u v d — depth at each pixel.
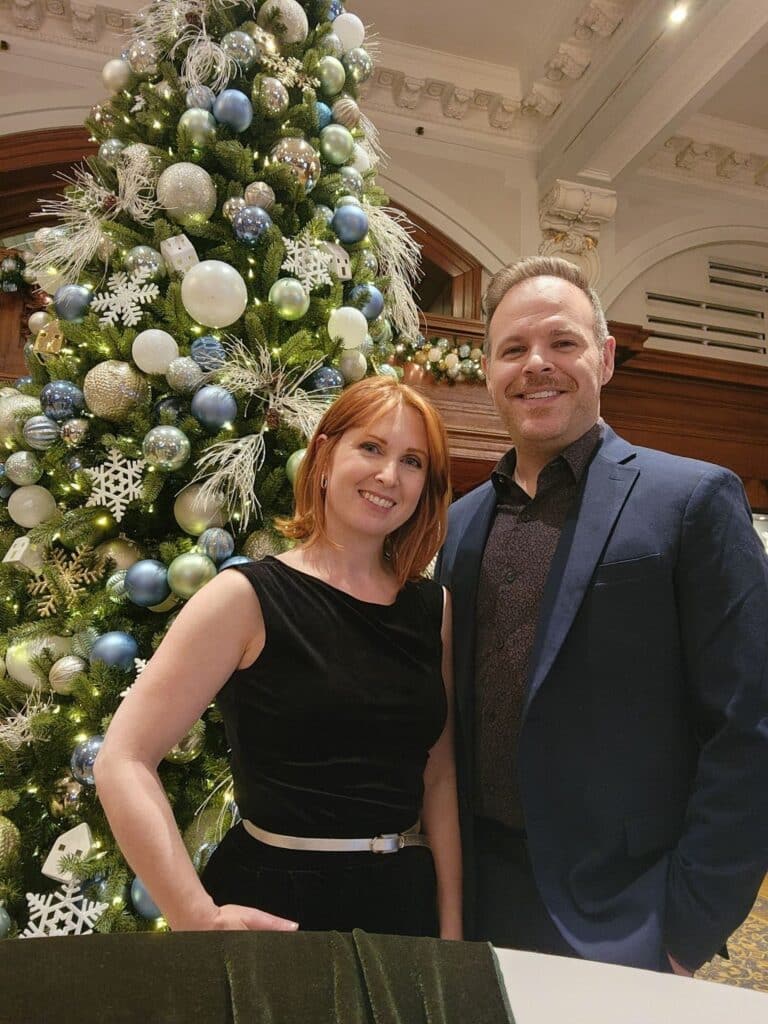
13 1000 0.64
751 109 5.05
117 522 1.65
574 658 1.23
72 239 1.77
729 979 2.58
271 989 0.67
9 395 1.77
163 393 1.65
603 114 4.44
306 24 1.85
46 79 4.38
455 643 1.42
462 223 5.02
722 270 5.88
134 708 1.06
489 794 1.32
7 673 1.61
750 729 1.10
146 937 0.73
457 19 4.44
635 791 1.18
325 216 1.82
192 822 1.50
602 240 5.35
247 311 1.67
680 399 5.52
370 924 1.08
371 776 1.15
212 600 1.13
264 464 1.70
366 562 1.32
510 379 1.39
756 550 1.21
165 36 1.78
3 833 1.41
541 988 0.68
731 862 1.06
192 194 1.64
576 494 1.35
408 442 1.27
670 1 3.70
